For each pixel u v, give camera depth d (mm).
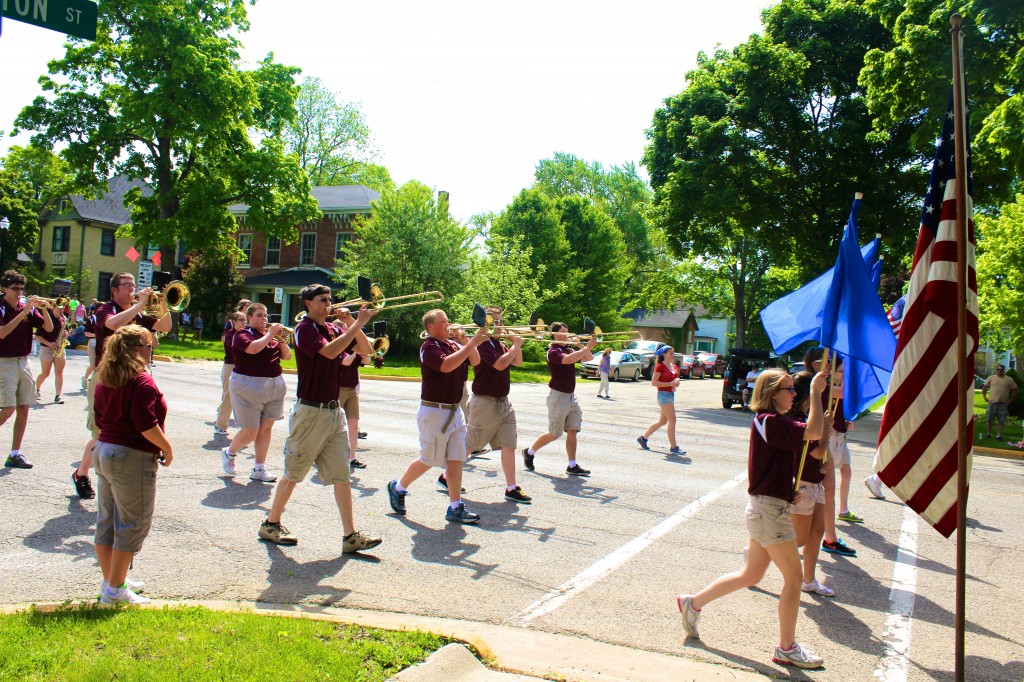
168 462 4609
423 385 7109
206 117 32062
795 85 27047
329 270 44656
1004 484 11758
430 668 3850
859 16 26266
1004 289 26234
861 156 26547
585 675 4008
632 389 30359
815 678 4277
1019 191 26344
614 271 53219
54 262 48562
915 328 4746
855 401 7918
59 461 8305
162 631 3918
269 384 8102
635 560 6297
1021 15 16141
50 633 3805
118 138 33875
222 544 5934
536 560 6125
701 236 29844
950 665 4543
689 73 30000
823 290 7262
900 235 26719
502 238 38906
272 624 4156
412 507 7590
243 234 48688
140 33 31531
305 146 61844
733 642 4734
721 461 11773
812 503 5695
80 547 5613
